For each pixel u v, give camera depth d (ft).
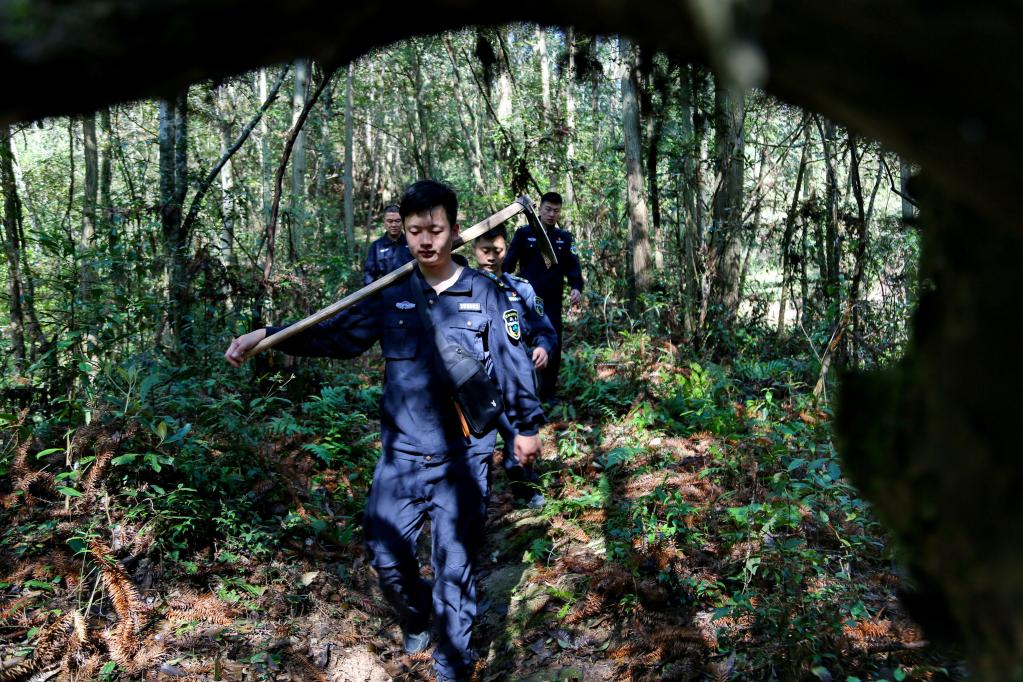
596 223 33.50
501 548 13.21
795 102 1.92
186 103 19.62
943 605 2.45
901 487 2.36
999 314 1.98
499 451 17.62
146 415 12.02
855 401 2.60
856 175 16.61
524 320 14.56
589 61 9.46
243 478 13.09
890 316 18.93
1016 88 1.50
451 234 9.50
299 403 18.26
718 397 18.42
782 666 8.45
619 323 28.68
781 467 13.15
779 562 9.55
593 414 19.47
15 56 1.59
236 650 9.64
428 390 9.32
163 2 1.61
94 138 27.89
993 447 2.00
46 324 14.11
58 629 9.09
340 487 14.69
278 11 1.72
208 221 24.09
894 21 1.50
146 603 10.03
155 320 16.29
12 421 11.84
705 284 25.13
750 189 27.30
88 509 10.80
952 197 2.05
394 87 63.93
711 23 1.48
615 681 9.16
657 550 10.91
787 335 26.99
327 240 57.06
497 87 47.70
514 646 10.40
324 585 11.53
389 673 10.02
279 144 59.62
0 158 15.12
